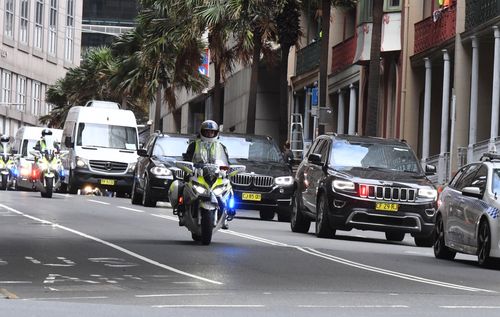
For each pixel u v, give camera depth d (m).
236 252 38.75
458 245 40.44
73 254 36.38
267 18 89.62
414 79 89.06
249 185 61.19
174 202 42.72
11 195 82.50
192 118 178.88
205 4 94.12
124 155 91.44
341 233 55.94
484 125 78.81
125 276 30.50
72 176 91.00
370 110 71.19
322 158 51.50
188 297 26.16
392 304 25.81
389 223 47.69
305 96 116.62
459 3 78.62
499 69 72.06
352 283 30.38
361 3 91.44
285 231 53.34
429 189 47.94
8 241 40.66
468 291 29.53
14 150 107.88
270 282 29.91
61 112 177.75
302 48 115.69
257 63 92.06
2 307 23.38
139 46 134.38
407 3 88.56
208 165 42.03
